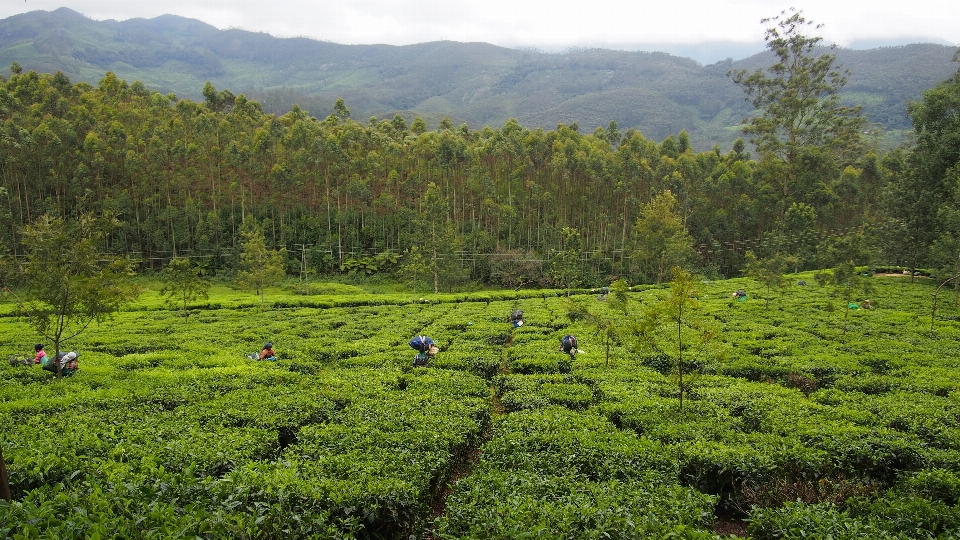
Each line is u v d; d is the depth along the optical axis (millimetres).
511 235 82688
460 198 87312
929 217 57719
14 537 7566
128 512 8836
